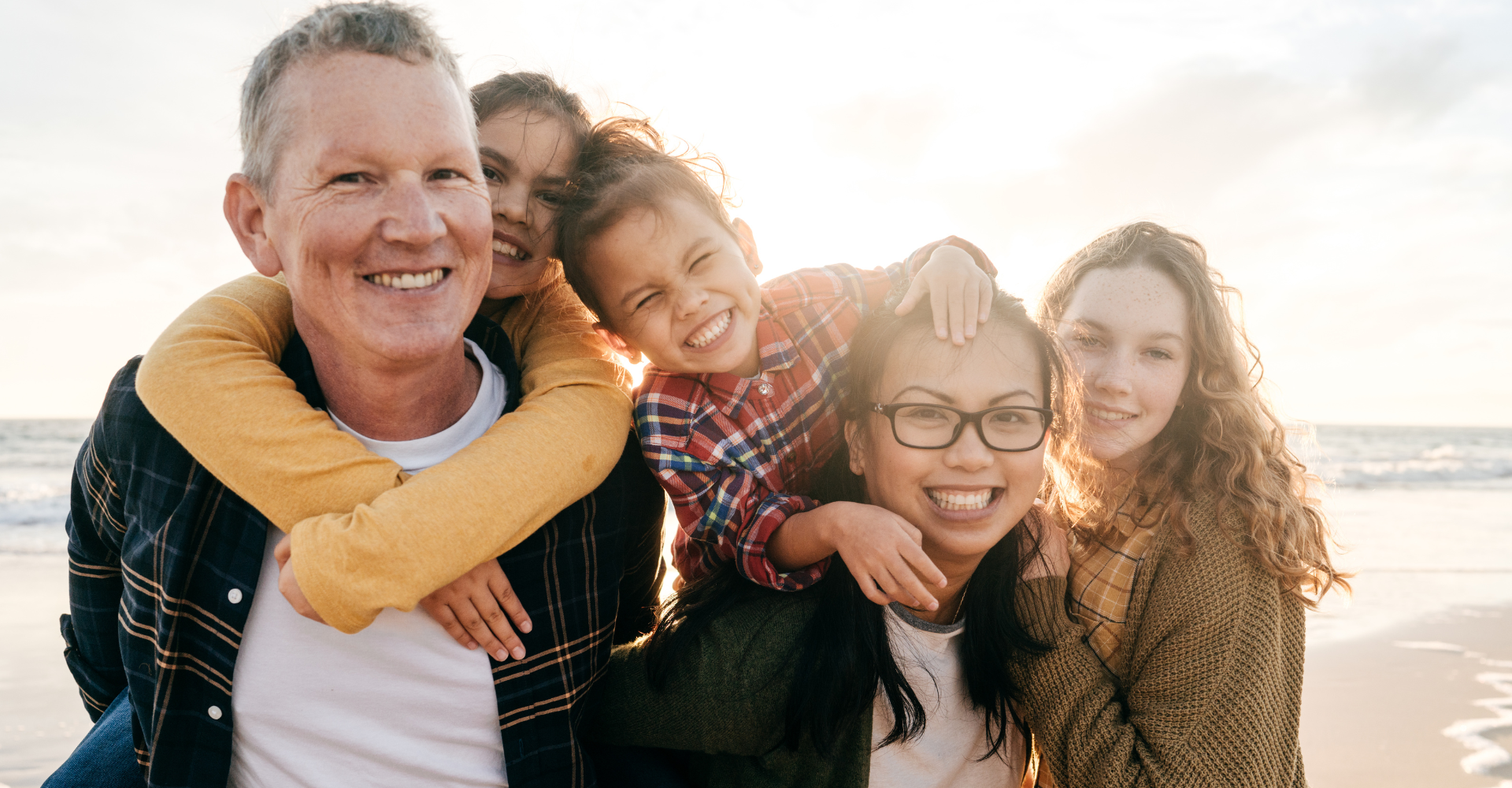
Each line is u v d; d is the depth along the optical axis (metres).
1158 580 1.98
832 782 1.76
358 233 1.32
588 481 1.55
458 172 1.43
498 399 1.73
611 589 1.77
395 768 1.56
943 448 1.72
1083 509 2.21
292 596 1.33
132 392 1.57
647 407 2.01
